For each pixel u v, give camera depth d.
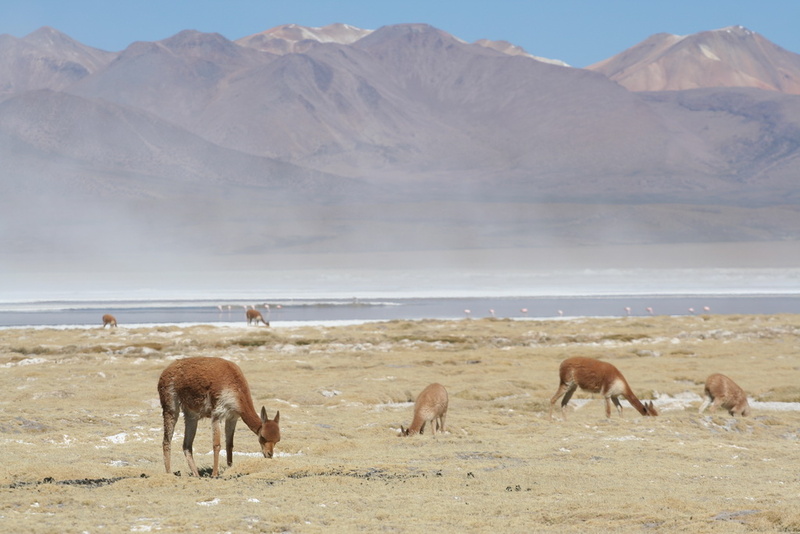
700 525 29.47
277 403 68.75
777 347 115.56
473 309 195.38
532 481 38.25
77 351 110.38
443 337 124.88
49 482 35.91
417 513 31.80
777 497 34.62
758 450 49.47
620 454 46.62
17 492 33.41
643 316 171.12
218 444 35.50
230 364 35.72
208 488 34.53
